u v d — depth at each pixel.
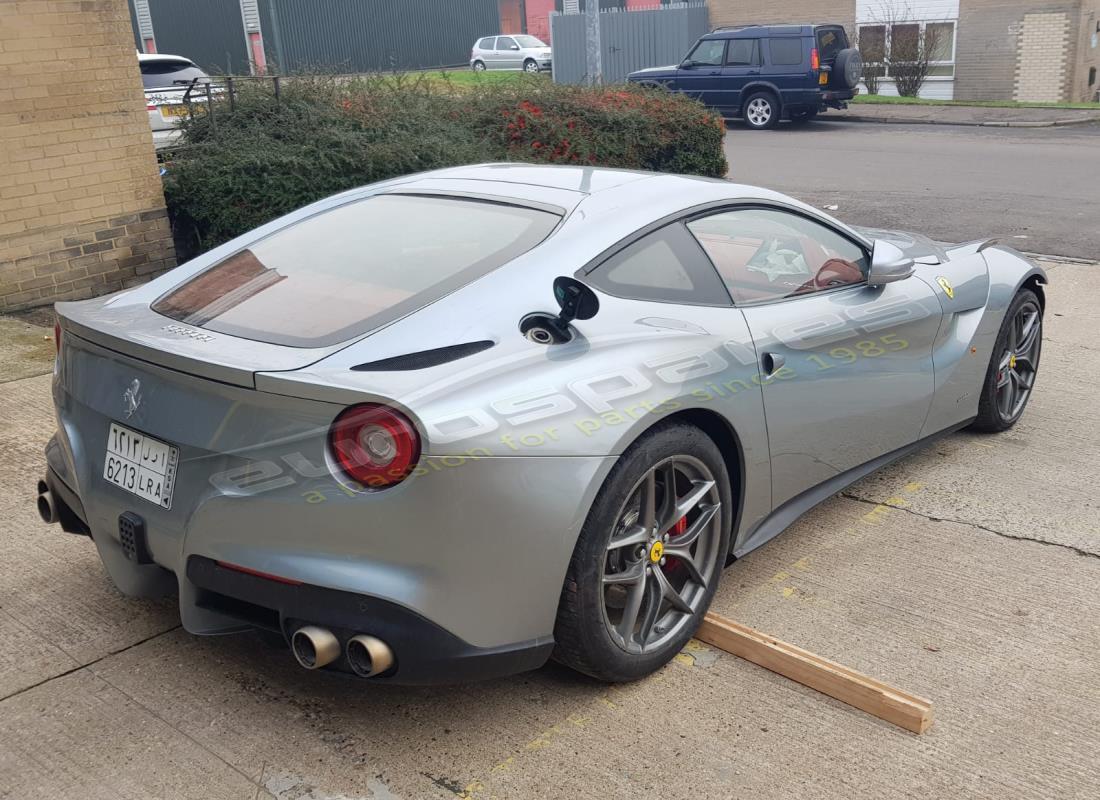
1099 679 2.96
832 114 22.89
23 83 6.83
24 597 3.38
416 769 2.56
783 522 3.51
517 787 2.50
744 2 29.02
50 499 3.17
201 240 8.18
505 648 2.57
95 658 3.04
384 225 3.23
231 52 37.53
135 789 2.49
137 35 40.03
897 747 2.67
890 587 3.49
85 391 2.88
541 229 3.02
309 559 2.43
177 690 2.88
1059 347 6.20
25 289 7.09
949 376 4.26
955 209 10.94
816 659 2.94
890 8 27.25
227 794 2.47
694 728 2.73
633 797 2.47
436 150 8.69
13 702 2.82
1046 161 14.90
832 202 11.54
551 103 10.88
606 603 3.07
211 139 8.57
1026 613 3.32
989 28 26.06
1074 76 25.27
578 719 2.77
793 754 2.63
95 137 7.26
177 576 2.67
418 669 2.45
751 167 14.91
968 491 4.26
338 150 8.36
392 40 40.03
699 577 3.07
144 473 2.70
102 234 7.43
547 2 47.22
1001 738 2.71
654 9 28.33
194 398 2.56
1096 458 4.59
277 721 2.75
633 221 3.12
